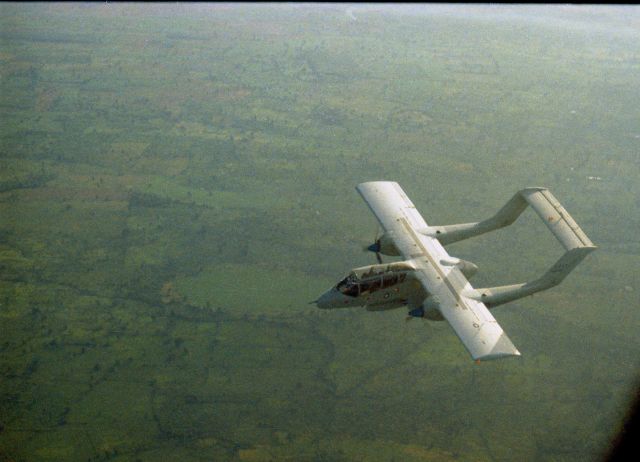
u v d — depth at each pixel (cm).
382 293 5678
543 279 5559
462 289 5522
